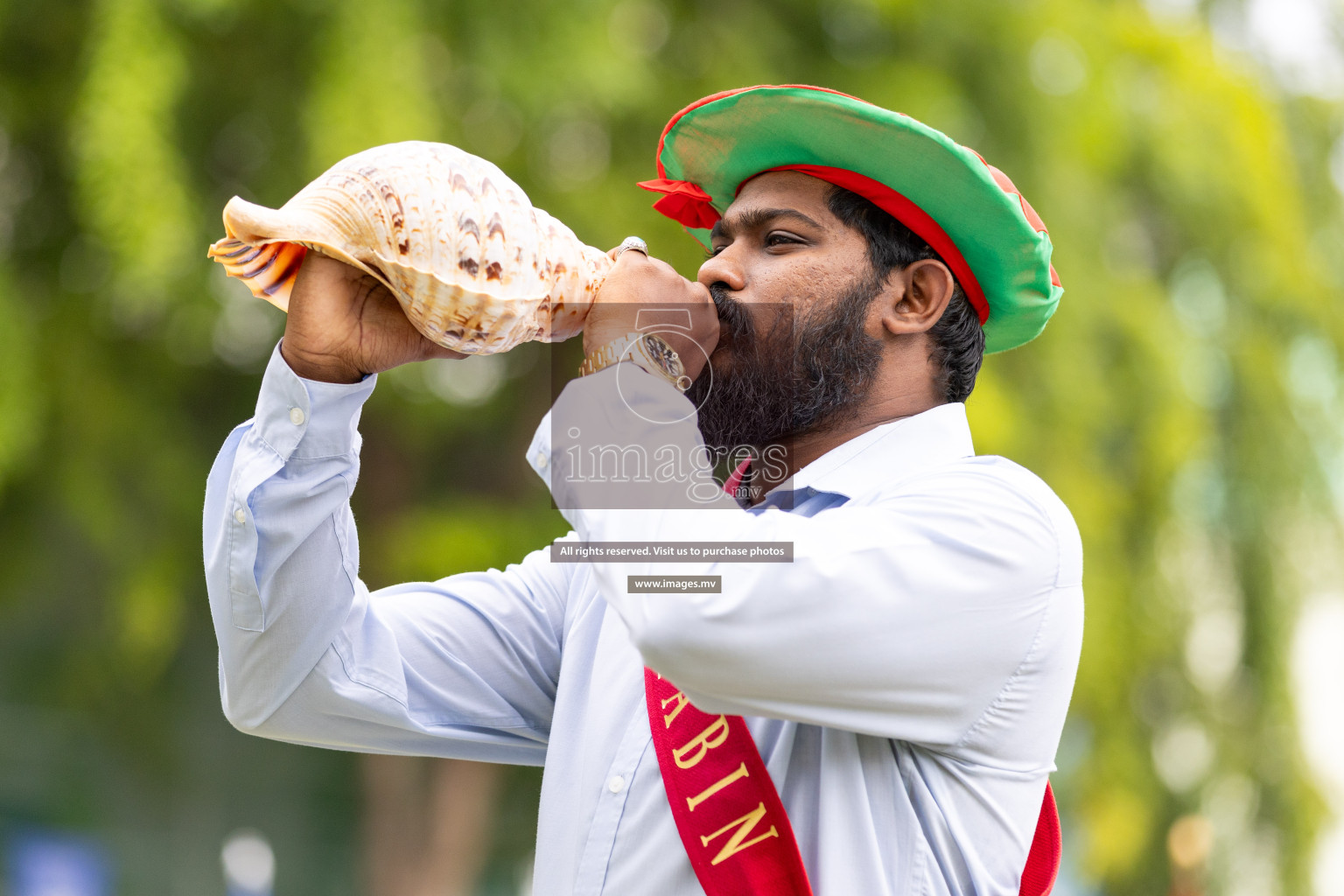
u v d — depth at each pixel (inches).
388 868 988.6
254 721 208.8
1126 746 881.5
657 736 191.0
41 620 1034.7
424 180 178.9
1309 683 1089.4
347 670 205.0
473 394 861.2
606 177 793.6
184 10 692.1
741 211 211.6
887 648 174.6
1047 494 194.2
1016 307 221.5
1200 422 913.5
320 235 176.4
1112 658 856.3
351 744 215.3
